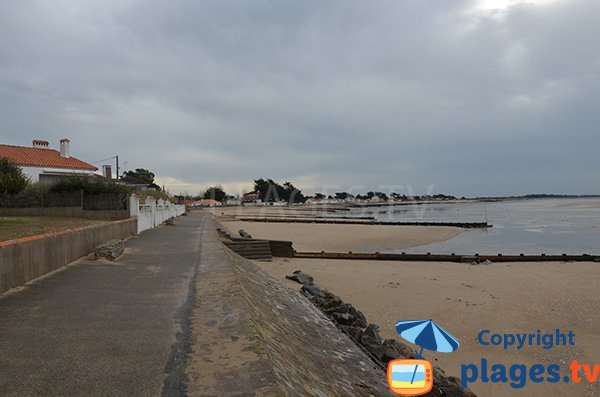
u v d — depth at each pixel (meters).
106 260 10.13
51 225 12.82
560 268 19.97
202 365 3.86
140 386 3.41
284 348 5.43
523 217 72.12
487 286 15.16
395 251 28.05
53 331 4.85
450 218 73.19
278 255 23.05
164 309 5.90
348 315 10.28
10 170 21.17
